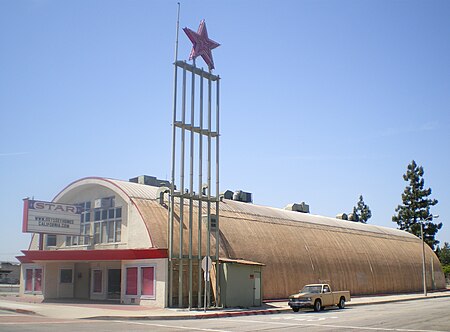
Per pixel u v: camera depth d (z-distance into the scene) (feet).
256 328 68.28
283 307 108.78
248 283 108.88
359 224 211.61
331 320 82.02
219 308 100.94
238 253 123.95
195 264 109.81
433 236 313.32
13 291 167.43
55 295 126.72
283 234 148.15
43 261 121.39
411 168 322.55
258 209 154.92
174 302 102.94
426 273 219.20
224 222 129.80
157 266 103.04
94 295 123.34
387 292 184.75
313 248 155.33
